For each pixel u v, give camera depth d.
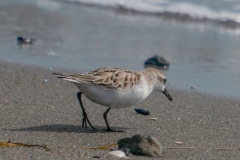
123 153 7.91
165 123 10.43
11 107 10.80
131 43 17.91
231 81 14.39
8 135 8.88
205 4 22.03
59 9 21.86
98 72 9.20
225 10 21.62
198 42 18.53
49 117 10.29
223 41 18.80
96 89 9.02
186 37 19.16
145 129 9.92
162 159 7.94
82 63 15.23
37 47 16.70
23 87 12.45
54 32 18.58
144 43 18.00
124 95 9.26
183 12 21.75
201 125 10.43
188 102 12.30
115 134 9.41
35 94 11.95
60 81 13.23
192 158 8.13
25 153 7.71
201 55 16.92
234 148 8.84
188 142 9.18
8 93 11.84
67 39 17.86
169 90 13.34
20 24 19.06
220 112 11.57
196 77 14.66
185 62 16.11
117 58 16.00
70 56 15.92
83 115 9.60
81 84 8.92
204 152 8.52
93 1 22.97
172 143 9.08
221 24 20.94
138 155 8.04
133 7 22.27
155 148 8.11
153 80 10.25
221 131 10.05
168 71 15.14
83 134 9.24
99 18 21.02
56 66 14.71
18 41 17.00
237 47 18.00
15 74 13.53
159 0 22.48
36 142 8.55
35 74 13.69
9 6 21.64
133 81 9.34
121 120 10.46
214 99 12.69
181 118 10.89
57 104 11.29
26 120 9.96
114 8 22.45
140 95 9.54
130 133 9.57
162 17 21.59
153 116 10.91
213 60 16.42
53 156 7.65
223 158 8.23
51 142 8.60
